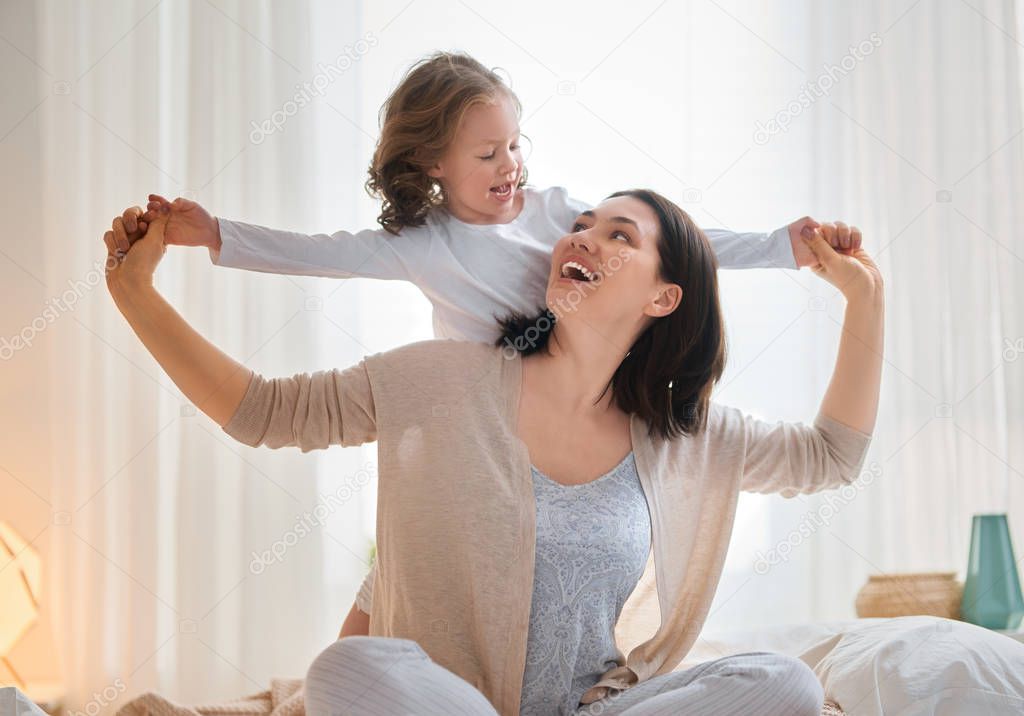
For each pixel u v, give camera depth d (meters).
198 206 1.50
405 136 1.70
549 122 2.54
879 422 2.60
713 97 2.58
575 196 2.53
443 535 1.33
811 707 1.20
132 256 1.41
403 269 1.66
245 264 1.54
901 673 1.52
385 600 1.37
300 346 2.40
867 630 1.72
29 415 2.38
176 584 2.35
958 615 2.38
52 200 2.40
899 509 2.58
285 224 2.41
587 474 1.41
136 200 2.41
